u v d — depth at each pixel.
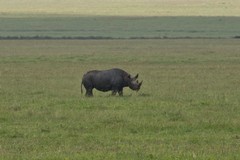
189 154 41.16
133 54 164.50
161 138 47.72
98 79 74.31
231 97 71.56
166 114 58.38
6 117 56.97
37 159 40.03
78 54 165.25
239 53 165.88
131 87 74.81
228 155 40.97
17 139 47.53
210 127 52.59
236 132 50.53
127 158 40.28
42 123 54.28
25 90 81.12
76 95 75.44
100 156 40.78
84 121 55.00
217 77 99.81
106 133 50.00
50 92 78.94
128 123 53.75
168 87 84.62
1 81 93.88
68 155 41.25
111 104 64.75
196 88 83.12
